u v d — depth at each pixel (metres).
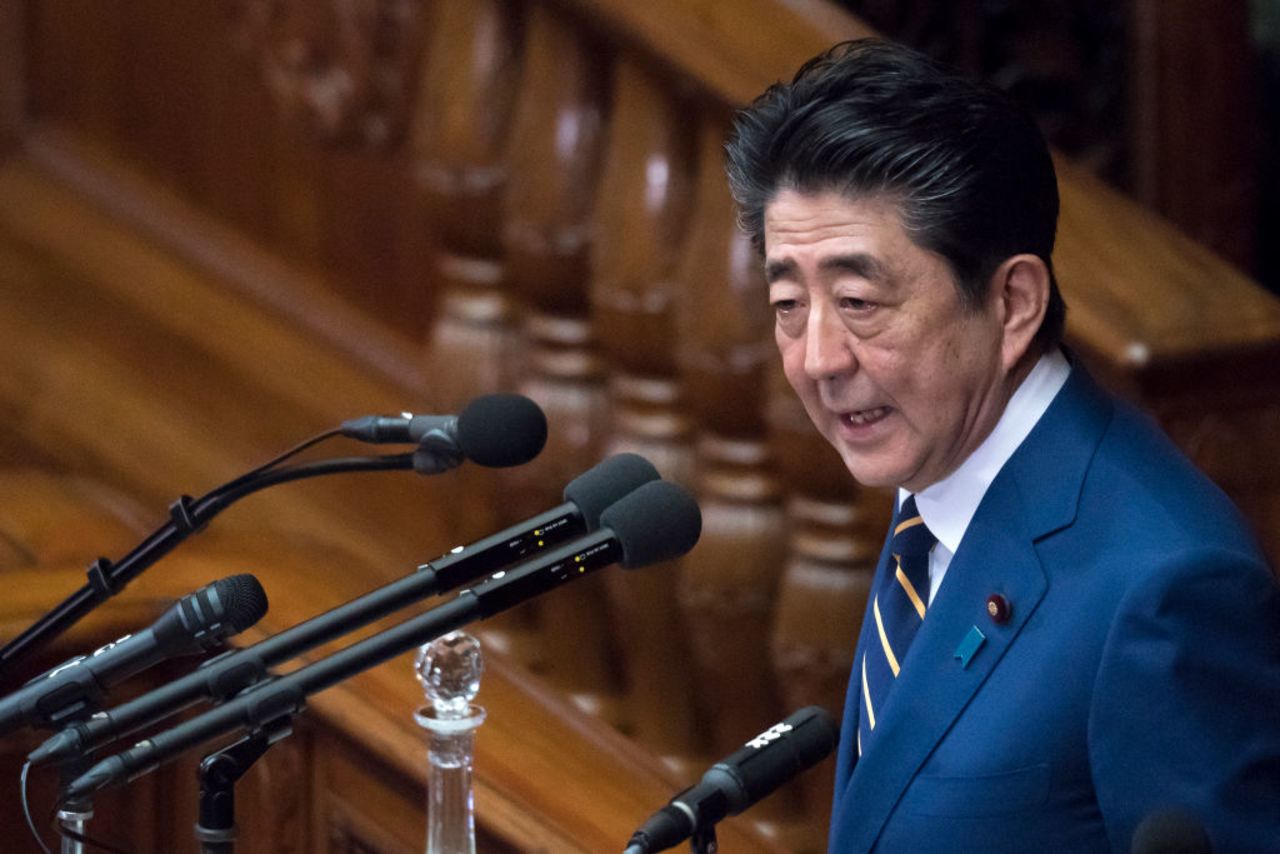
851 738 9.22
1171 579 7.41
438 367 16.97
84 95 21.84
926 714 8.08
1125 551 7.70
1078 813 7.73
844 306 7.83
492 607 7.55
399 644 7.58
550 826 12.02
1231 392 13.09
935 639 8.14
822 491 14.18
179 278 20.55
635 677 15.66
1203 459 13.09
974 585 8.09
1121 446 8.11
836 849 8.38
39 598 13.36
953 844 7.89
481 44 16.39
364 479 17.66
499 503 16.45
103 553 15.01
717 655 14.97
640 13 14.67
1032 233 7.89
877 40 8.27
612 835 12.13
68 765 7.80
